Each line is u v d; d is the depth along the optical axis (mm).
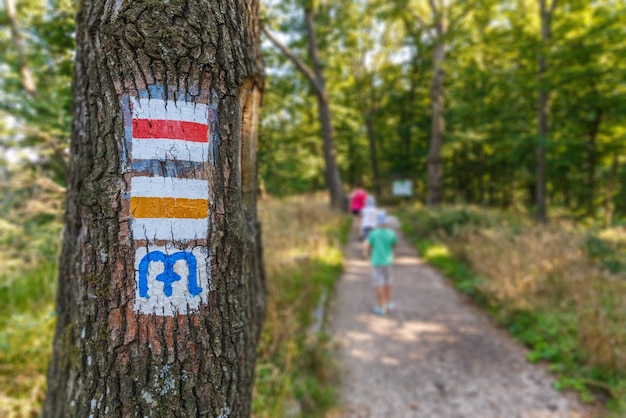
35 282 3680
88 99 1174
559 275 4938
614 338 3490
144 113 1022
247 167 1458
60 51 2785
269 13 2676
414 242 9312
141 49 1020
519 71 9531
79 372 1188
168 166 1030
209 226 1096
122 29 1024
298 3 9977
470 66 11258
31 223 3664
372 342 4262
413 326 4668
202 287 1081
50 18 2688
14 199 3635
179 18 1037
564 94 9828
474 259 6391
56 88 3365
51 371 1698
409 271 7098
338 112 16391
